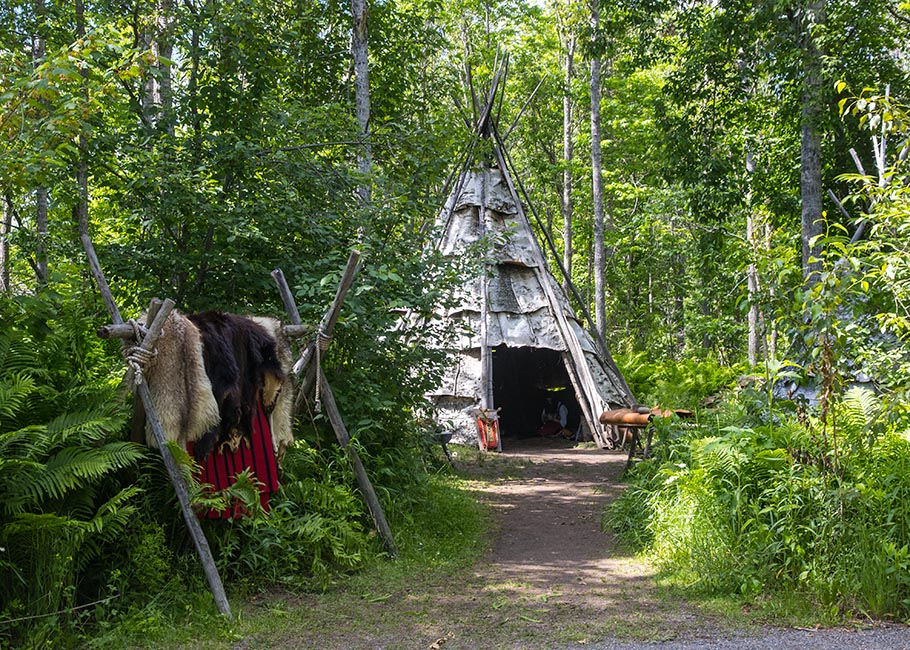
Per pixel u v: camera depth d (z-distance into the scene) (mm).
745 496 6441
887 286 6301
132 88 8688
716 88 16203
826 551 5773
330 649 4895
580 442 17125
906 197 6477
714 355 33438
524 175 33250
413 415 10203
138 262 8062
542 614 5605
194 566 5816
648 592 6141
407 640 5059
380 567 6816
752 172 17578
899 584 5461
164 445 5266
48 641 4578
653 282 36625
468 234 16750
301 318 8070
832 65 13273
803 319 6473
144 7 8906
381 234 9055
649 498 8164
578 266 36938
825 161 15430
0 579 4809
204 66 8945
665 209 26250
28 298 6117
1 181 6395
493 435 15719
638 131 27422
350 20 13547
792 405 7703
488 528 8891
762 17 14164
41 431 5059
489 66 26703
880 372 6605
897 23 14898
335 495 6809
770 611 5484
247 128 8516
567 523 9203
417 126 10953
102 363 6824
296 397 6973
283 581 6113
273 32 8992
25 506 5098
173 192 7766
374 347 8391
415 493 9055
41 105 6406
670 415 9703
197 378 5508
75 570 5195
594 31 16812
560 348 16594
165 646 4832
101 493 5707
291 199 8219
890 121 7105
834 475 6102
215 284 8320
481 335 16203
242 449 6047
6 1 10055
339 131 9602
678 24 16312
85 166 8297
